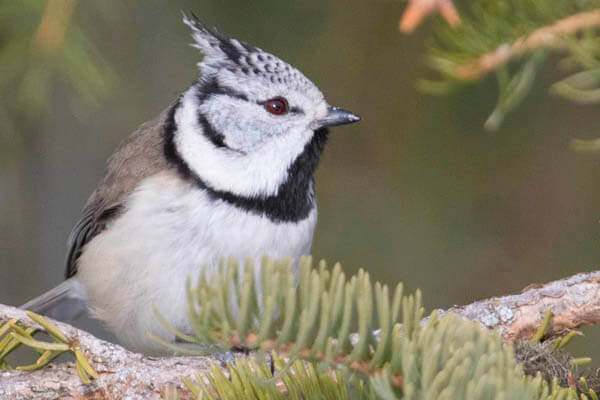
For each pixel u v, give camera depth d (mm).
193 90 7961
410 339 3891
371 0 10883
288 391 4508
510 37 6453
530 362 5434
